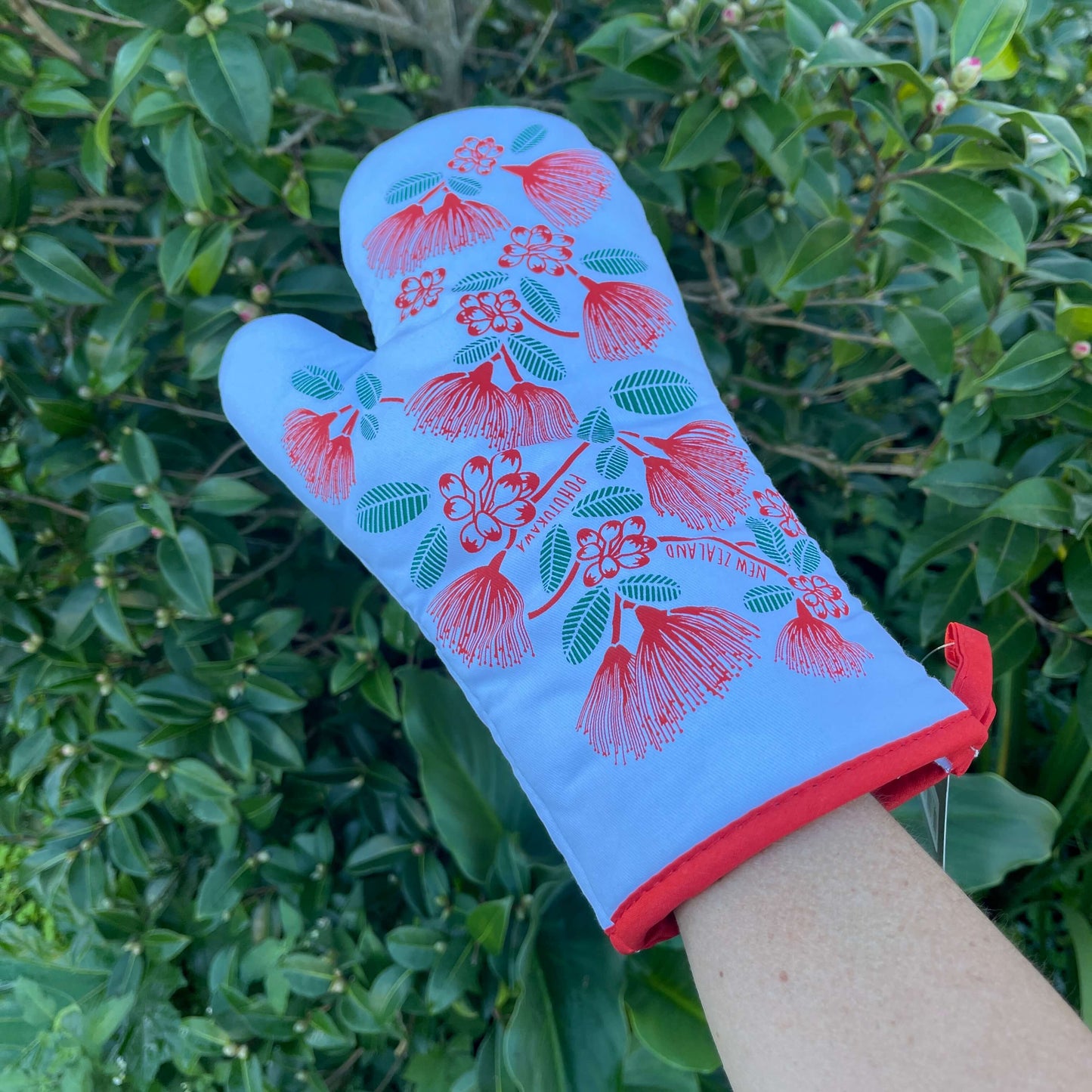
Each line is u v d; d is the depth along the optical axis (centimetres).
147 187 71
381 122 62
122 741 70
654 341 46
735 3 47
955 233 48
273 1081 75
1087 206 54
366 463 45
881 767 34
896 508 98
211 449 81
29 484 72
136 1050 80
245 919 84
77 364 61
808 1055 31
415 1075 72
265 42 53
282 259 65
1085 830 82
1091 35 71
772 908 34
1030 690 94
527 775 39
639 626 38
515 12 79
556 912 66
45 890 82
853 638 38
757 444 83
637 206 52
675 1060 56
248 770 67
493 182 50
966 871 65
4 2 52
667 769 36
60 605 71
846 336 69
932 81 45
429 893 73
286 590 84
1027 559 57
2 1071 80
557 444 43
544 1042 58
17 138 55
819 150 57
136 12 45
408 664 82
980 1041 30
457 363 45
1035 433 63
